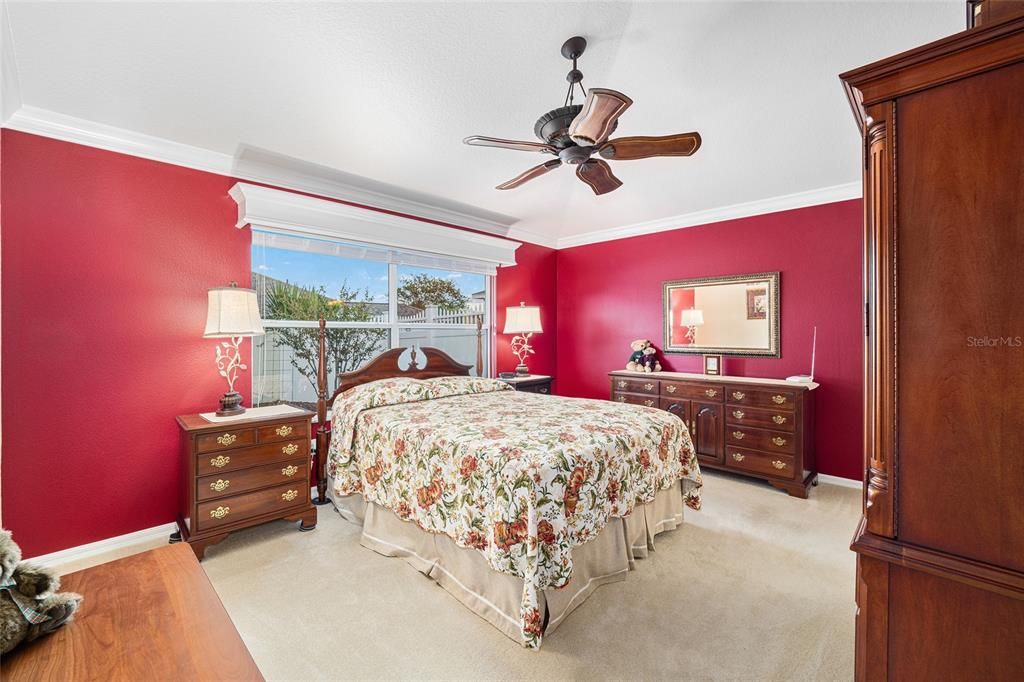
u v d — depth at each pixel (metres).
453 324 4.38
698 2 1.70
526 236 5.01
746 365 4.01
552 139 1.98
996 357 0.83
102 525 2.48
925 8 1.71
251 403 3.05
